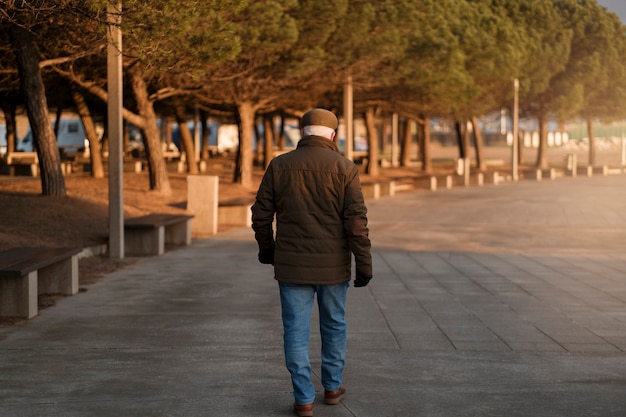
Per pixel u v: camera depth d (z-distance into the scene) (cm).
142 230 1661
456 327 931
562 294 1190
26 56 1928
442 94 3606
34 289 1001
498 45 4394
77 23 1564
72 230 1695
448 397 613
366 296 1162
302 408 557
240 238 2016
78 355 780
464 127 5775
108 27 1320
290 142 9588
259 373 699
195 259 1603
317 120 573
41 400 604
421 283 1298
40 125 1984
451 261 1606
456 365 734
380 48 2789
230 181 3531
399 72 3178
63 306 1077
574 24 5603
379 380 671
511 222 2567
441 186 4350
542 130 6034
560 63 5384
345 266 570
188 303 1108
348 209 558
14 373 700
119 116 1567
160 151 2595
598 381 670
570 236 2150
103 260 1545
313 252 561
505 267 1513
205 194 2131
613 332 904
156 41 1249
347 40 2773
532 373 700
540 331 909
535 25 5241
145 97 2538
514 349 811
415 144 11400
